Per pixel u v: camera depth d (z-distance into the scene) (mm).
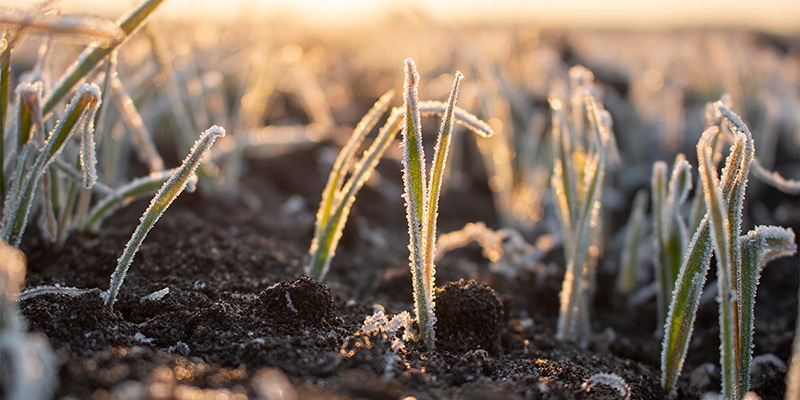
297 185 694
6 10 281
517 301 465
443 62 1105
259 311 351
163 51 509
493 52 1040
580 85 458
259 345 326
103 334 323
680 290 352
